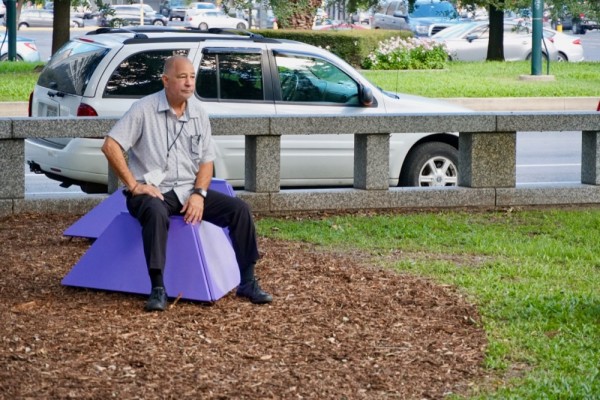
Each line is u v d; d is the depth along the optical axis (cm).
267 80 1190
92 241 942
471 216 1122
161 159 739
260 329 679
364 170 1138
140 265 750
